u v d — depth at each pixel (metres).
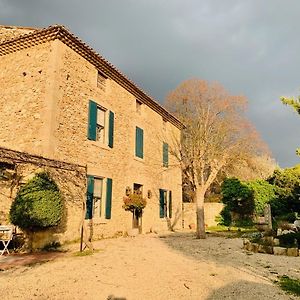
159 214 17.11
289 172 19.19
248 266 6.85
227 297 4.55
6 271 5.93
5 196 8.83
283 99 7.36
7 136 10.16
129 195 13.54
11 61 10.88
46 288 4.83
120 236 12.91
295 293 4.76
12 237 7.97
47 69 9.98
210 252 9.01
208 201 24.86
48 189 8.41
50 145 9.35
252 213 20.73
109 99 12.92
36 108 9.82
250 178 26.62
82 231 8.69
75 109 10.66
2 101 10.63
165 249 9.49
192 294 4.70
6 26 11.82
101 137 12.48
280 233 12.29
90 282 5.23
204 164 15.19
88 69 11.66
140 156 15.23
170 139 19.09
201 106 16.14
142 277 5.68
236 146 15.62
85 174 9.77
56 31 10.00
